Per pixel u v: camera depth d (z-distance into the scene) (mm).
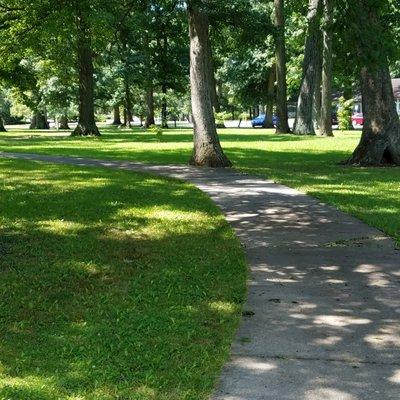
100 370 4043
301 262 6992
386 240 8109
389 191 12734
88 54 37469
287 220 9609
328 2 14914
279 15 39906
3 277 6371
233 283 6141
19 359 4227
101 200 11523
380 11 14992
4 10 19156
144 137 35938
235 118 93000
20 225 9180
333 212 10320
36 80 46219
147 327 4863
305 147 25984
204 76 17844
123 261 7055
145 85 52969
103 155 22141
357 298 5652
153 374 3988
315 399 3674
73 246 7809
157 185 13828
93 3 16266
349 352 4395
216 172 16547
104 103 58688
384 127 18094
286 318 5102
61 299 5656
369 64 12383
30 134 44938
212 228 8992
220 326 4910
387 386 3844
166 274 6465
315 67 39094
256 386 3852
